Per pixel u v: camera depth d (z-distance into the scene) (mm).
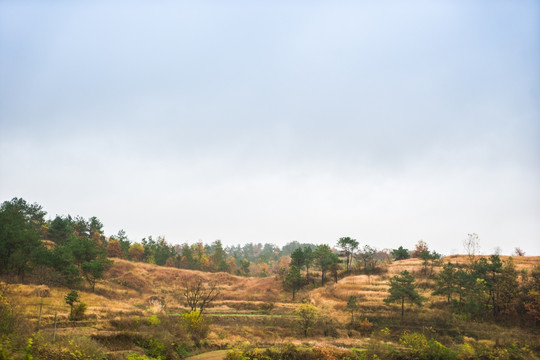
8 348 21219
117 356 28156
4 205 72812
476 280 59750
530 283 58500
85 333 33000
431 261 87062
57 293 51344
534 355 40281
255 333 51094
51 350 23172
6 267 55906
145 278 89250
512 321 54688
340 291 74062
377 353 38688
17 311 29312
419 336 41750
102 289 67312
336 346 43500
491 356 39062
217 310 68312
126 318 40281
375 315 59062
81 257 74562
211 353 37312
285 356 36719
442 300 63000
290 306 71375
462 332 50594
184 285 88438
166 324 40938
